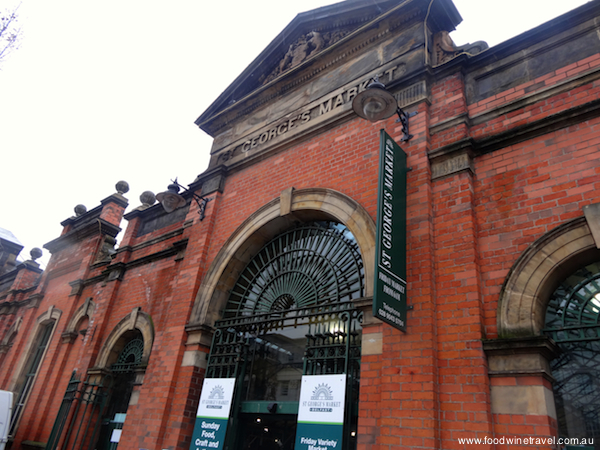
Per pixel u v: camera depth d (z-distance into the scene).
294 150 8.84
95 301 12.69
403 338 5.48
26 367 14.31
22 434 11.76
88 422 9.91
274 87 9.93
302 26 10.10
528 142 5.87
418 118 6.94
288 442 6.98
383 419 5.19
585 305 4.92
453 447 4.66
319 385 6.24
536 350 4.66
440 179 6.27
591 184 5.14
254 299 8.48
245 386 7.65
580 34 6.12
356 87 8.31
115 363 10.65
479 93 6.77
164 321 9.61
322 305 6.98
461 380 4.93
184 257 9.55
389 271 5.36
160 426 7.61
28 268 18.91
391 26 8.31
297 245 8.27
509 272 5.22
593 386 4.59
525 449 4.34
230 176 10.09
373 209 6.82
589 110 5.45
